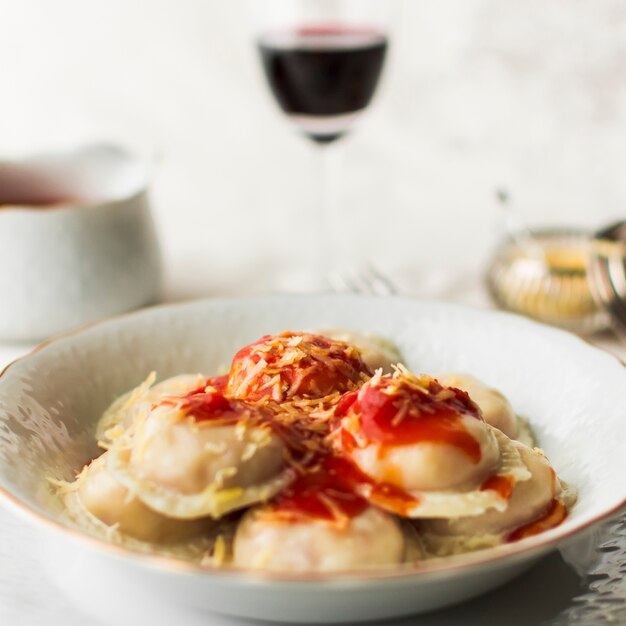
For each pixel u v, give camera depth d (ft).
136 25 3.24
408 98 3.22
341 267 2.74
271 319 2.03
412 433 1.51
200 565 1.44
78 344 1.88
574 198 3.20
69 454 1.75
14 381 1.74
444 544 1.53
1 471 1.54
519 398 1.89
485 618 1.51
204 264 2.78
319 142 2.64
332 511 1.48
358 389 1.70
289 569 1.45
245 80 3.26
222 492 1.49
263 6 2.65
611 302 2.26
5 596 1.55
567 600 1.54
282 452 1.53
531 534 1.54
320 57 2.44
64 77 3.31
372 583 1.36
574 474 1.69
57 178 2.59
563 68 3.15
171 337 1.98
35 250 2.28
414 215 3.14
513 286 2.41
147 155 3.02
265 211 3.18
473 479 1.52
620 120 3.17
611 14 3.07
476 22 3.14
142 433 1.55
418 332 2.01
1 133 3.36
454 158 3.26
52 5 3.24
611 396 1.75
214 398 1.56
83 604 1.54
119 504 1.55
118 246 2.35
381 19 2.64
